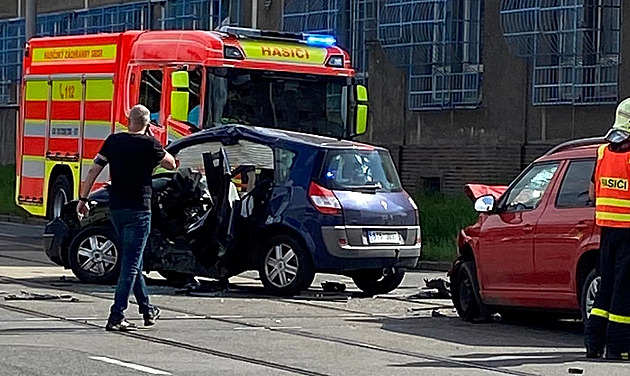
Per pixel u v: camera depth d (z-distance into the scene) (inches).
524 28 1084.5
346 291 664.4
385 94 1235.9
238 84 782.5
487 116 1142.3
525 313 563.8
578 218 497.4
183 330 494.3
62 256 657.0
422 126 1202.0
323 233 606.5
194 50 787.4
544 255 510.0
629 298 440.1
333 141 636.1
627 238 438.3
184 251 627.2
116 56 855.7
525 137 1111.0
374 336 495.2
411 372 406.0
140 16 1523.1
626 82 1020.5
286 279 617.9
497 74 1131.9
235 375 392.5
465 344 481.1
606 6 1039.6
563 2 1053.8
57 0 1674.5
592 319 446.9
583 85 1052.5
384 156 645.3
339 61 823.1
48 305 556.1
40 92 938.1
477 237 548.1
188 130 775.7
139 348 444.1
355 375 397.7
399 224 627.2
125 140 484.1
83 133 888.3
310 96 807.1
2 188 1339.8
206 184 630.5
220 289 637.9
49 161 925.8
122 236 486.6
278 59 798.5
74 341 455.5
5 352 424.5
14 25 1731.1
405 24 1184.8
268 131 637.3
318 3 1273.4
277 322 528.7
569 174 515.2
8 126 1736.0
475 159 1151.0
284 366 412.8
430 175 1192.2
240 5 1347.2
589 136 1058.7
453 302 569.9
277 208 617.9
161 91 807.7
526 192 535.2
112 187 485.1
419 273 800.9
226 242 615.2
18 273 698.8
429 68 1184.2
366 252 613.0
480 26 1151.0
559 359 443.8
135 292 496.1
